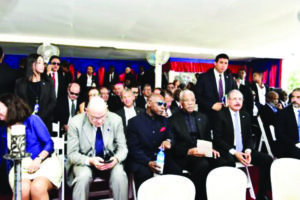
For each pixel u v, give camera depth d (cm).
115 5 334
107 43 580
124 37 530
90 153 226
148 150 249
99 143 229
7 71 263
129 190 248
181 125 276
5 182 256
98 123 213
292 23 415
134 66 954
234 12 361
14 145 123
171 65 856
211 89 330
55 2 324
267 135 358
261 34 494
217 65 328
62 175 218
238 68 928
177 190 130
